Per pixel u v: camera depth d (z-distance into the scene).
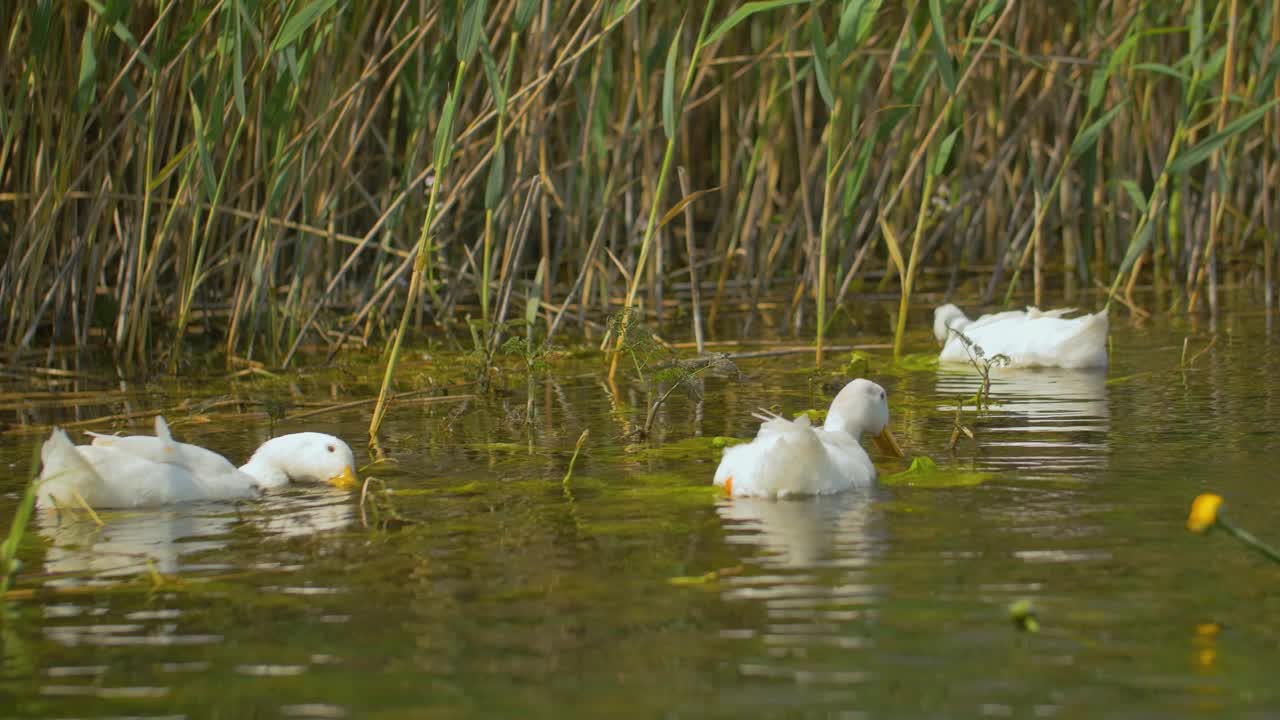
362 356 16.28
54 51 14.65
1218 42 21.28
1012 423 11.02
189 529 8.25
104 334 17.59
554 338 16.78
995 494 8.43
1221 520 6.01
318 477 9.61
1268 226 18.30
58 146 14.83
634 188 21.09
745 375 14.30
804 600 6.34
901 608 6.18
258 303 16.00
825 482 8.55
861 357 14.39
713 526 7.79
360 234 21.53
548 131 20.72
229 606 6.55
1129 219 23.00
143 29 15.86
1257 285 20.67
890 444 9.96
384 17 15.80
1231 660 5.48
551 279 19.98
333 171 17.27
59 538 8.09
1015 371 14.15
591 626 6.06
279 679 5.56
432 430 11.54
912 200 22.69
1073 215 22.55
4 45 15.05
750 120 21.33
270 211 14.97
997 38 21.83
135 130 15.91
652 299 19.17
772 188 20.47
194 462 9.21
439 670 5.60
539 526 7.94
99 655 5.92
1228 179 19.25
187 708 5.30
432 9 15.15
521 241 15.88
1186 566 6.74
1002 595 6.34
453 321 17.52
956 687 5.27
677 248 26.05
